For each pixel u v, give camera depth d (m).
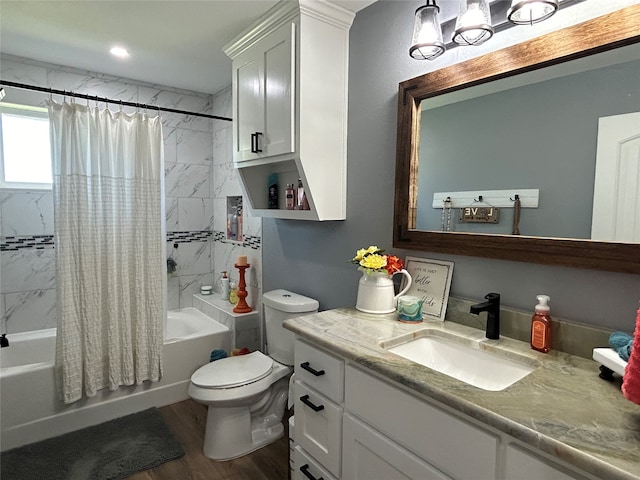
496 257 1.33
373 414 1.14
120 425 2.27
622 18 1.01
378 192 1.79
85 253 2.16
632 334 1.05
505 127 1.29
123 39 2.26
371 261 1.56
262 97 2.02
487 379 1.23
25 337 2.53
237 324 2.76
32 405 2.09
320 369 1.35
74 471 1.85
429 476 0.98
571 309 1.18
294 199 2.26
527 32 1.23
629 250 1.02
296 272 2.39
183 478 1.83
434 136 1.52
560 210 1.17
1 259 2.55
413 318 1.49
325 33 1.82
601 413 0.81
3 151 2.62
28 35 2.21
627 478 0.62
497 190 1.32
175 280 3.32
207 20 2.01
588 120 1.10
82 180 2.13
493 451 0.84
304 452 1.48
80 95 2.16
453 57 1.45
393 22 1.68
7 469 1.85
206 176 3.46
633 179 1.02
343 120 1.92
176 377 2.58
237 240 3.13
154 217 2.38
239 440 2.01
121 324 2.32
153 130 2.36
